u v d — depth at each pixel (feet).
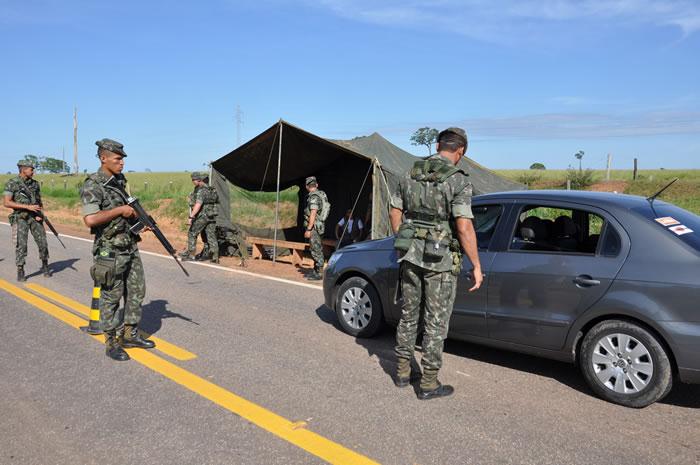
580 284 13.57
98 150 15.23
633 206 14.01
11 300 22.79
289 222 44.24
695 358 12.03
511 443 11.10
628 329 12.87
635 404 12.84
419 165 13.00
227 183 39.42
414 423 11.93
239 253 38.96
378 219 32.73
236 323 19.97
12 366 15.03
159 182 156.87
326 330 19.21
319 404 12.85
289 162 39.27
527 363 16.03
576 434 11.55
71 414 12.12
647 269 12.80
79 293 24.27
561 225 15.11
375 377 14.67
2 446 10.73
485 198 16.19
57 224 63.00
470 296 15.42
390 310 17.39
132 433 11.28
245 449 10.68
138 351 16.44
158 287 26.45
